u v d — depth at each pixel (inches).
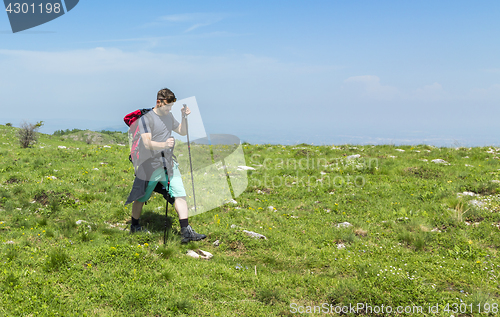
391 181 470.6
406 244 283.4
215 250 261.4
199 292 188.1
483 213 334.0
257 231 295.0
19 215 308.0
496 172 493.7
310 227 315.9
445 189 412.2
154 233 274.1
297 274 222.1
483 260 246.8
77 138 1996.8
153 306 167.9
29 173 453.1
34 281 178.4
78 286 180.5
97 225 289.0
